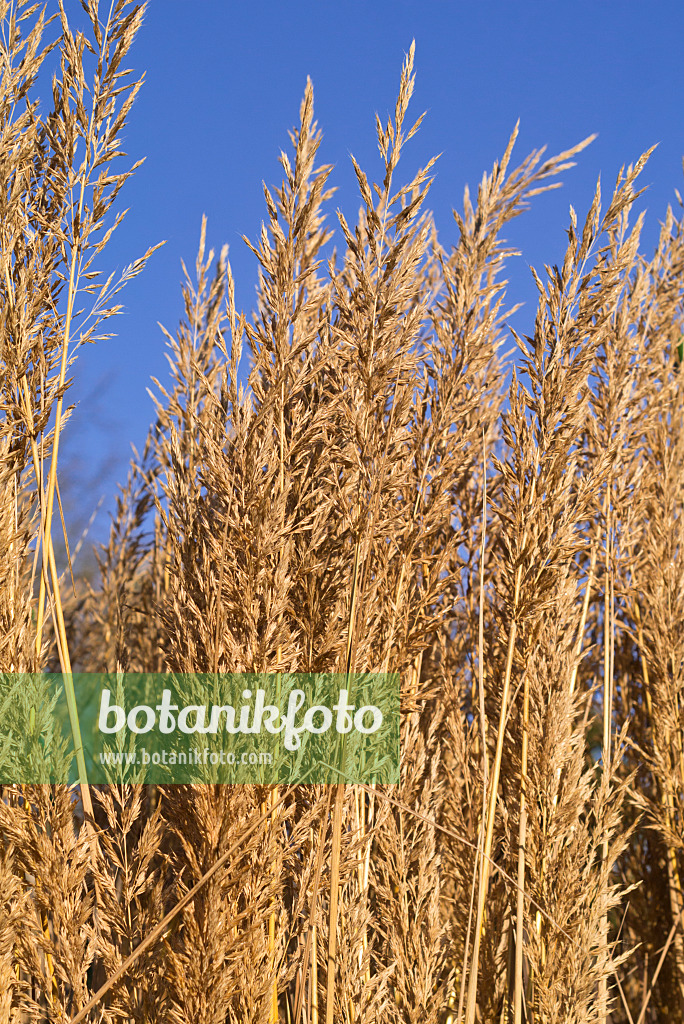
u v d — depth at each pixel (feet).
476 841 7.61
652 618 8.85
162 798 6.47
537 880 6.82
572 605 7.49
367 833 6.36
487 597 8.39
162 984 5.74
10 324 6.34
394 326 6.17
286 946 5.90
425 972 6.54
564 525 6.85
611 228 6.82
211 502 6.63
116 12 6.52
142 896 6.56
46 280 6.55
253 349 6.38
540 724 7.00
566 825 6.87
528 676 7.11
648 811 8.18
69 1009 5.74
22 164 6.55
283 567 5.88
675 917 8.16
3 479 6.33
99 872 5.97
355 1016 5.90
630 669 9.77
